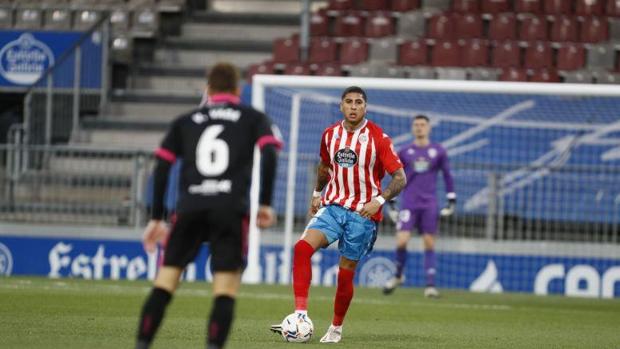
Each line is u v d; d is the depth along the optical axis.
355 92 28.94
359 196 28.92
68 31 75.94
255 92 57.88
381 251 62.59
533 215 64.06
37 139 72.69
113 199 64.75
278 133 61.50
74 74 73.75
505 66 73.62
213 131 20.55
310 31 79.00
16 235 62.72
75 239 62.28
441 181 64.94
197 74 79.75
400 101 69.44
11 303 38.66
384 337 30.81
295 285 28.39
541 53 74.44
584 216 63.97
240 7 88.69
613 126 67.38
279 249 62.50
